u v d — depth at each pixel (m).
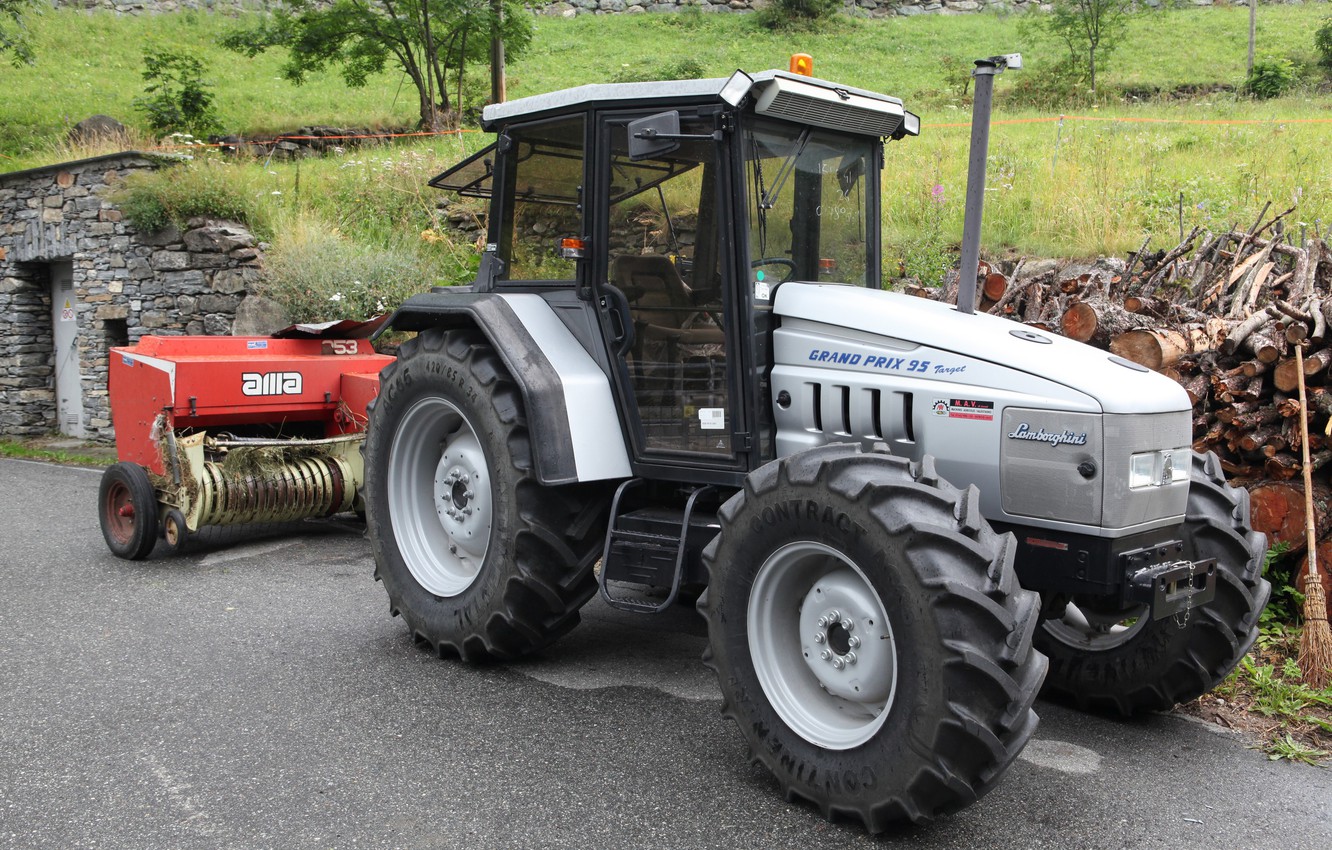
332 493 6.47
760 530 3.24
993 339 3.37
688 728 3.77
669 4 31.33
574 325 4.27
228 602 5.32
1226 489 3.79
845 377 3.59
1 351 12.75
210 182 10.91
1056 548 3.25
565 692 4.11
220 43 18.23
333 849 2.90
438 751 3.55
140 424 6.27
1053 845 2.96
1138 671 3.83
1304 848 2.95
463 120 17.08
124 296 11.31
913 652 2.82
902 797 2.86
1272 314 4.78
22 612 5.13
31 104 20.56
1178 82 21.03
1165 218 8.71
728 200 3.70
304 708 3.92
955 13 31.16
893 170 11.16
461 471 4.50
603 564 4.02
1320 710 3.93
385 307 10.03
